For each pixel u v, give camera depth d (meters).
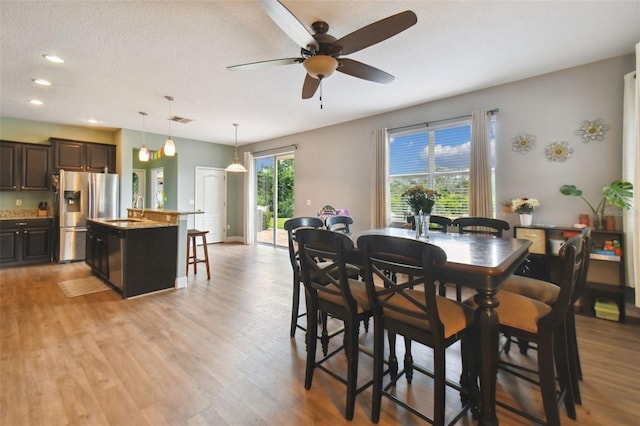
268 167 7.33
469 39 2.64
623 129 2.87
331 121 5.37
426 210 2.39
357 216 5.25
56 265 5.05
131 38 2.63
